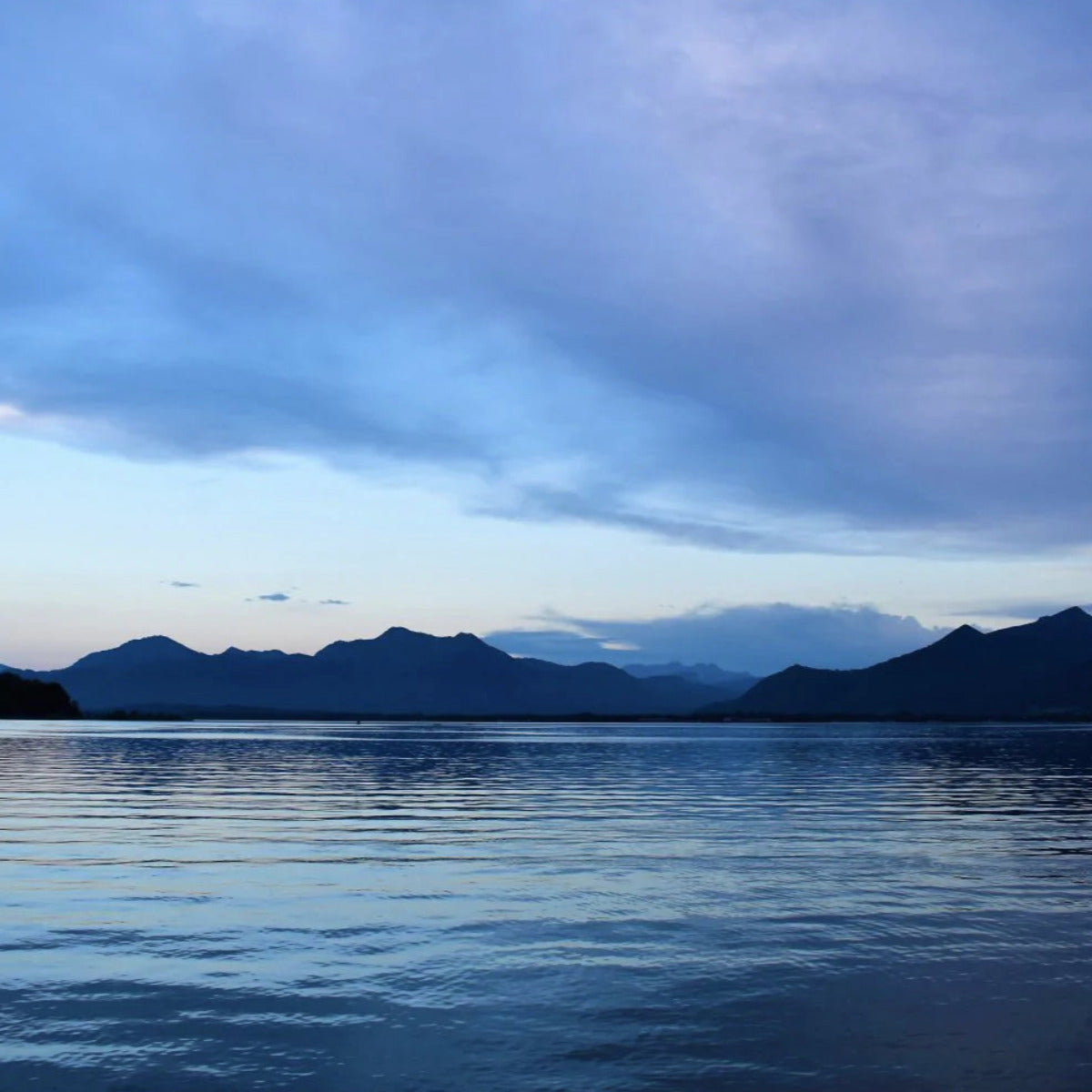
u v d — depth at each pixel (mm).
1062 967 15172
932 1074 10992
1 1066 11203
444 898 20031
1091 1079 10859
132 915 18453
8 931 17172
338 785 51594
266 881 21906
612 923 17922
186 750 97062
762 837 29672
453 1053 11633
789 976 14648
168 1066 11227
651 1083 10742
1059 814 37156
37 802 40188
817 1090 10539
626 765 74625
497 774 63469
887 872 23406
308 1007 13234
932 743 135000
